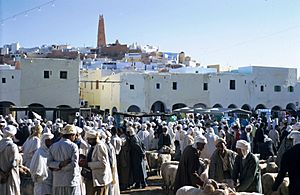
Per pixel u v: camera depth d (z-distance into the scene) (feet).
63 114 134.21
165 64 240.53
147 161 54.49
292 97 184.14
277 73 182.09
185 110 112.27
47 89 154.71
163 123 72.28
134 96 164.04
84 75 183.21
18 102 151.43
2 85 150.30
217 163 28.43
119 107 162.40
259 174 27.04
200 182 27.45
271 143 53.98
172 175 39.32
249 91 177.58
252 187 26.55
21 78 152.25
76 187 23.57
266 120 107.86
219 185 23.73
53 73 155.53
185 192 25.25
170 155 54.54
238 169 27.04
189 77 170.50
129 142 45.19
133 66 220.23
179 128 59.11
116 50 305.12
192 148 28.02
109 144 31.96
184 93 169.78
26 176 31.71
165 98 167.84
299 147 20.30
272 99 180.96
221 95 173.68
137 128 68.03
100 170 28.55
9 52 312.09
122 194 42.42
